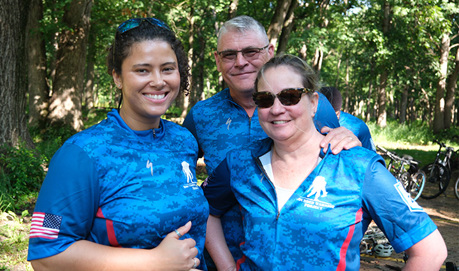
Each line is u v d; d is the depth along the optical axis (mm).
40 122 15336
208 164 2559
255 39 2443
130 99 1696
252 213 1857
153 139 1777
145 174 1658
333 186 1707
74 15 14859
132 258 1539
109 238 1596
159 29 1705
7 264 4172
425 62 25594
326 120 2324
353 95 58375
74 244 1525
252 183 1886
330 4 17672
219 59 2533
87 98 30797
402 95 39625
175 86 1733
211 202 2154
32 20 15398
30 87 16016
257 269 1809
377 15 23344
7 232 5008
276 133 1752
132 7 14375
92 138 1610
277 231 1756
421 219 1667
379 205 1674
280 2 12453
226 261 2139
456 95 38469
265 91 1735
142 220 1603
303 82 1760
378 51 22734
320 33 16344
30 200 6773
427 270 1640
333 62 53469
